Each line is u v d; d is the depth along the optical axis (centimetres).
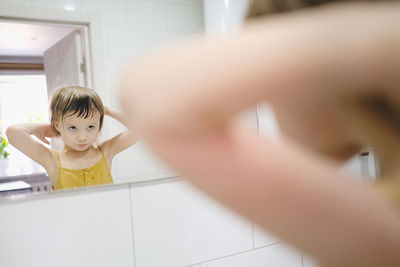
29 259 76
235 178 8
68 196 80
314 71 7
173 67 7
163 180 89
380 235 8
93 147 83
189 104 7
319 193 8
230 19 95
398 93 8
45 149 78
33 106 77
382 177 13
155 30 91
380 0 11
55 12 80
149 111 7
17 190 76
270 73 7
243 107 7
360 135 13
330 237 8
